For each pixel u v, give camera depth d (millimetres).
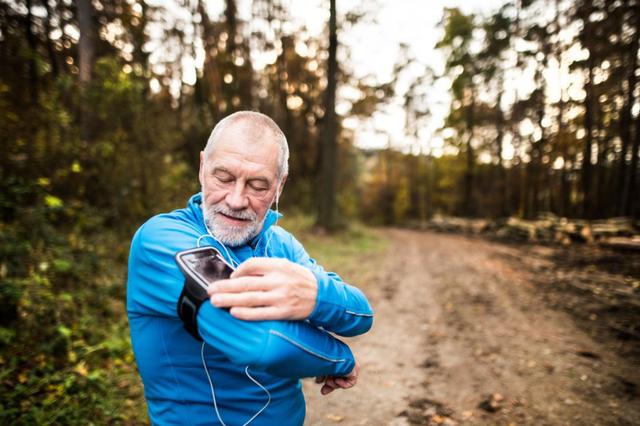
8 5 6527
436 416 2885
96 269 4660
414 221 35969
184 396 942
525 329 4598
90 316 3695
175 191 6969
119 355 3346
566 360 3709
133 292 941
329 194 14234
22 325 3062
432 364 3764
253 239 1101
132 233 5875
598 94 15789
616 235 10906
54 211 4832
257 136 990
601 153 17250
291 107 21047
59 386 2627
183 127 10438
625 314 4758
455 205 33031
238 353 774
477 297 6113
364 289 6824
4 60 4859
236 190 973
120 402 2697
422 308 5641
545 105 18984
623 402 2967
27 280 3377
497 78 22562
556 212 21469
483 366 3672
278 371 810
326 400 3137
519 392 3172
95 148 5711
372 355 3998
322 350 867
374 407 3027
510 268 8398
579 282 6449
